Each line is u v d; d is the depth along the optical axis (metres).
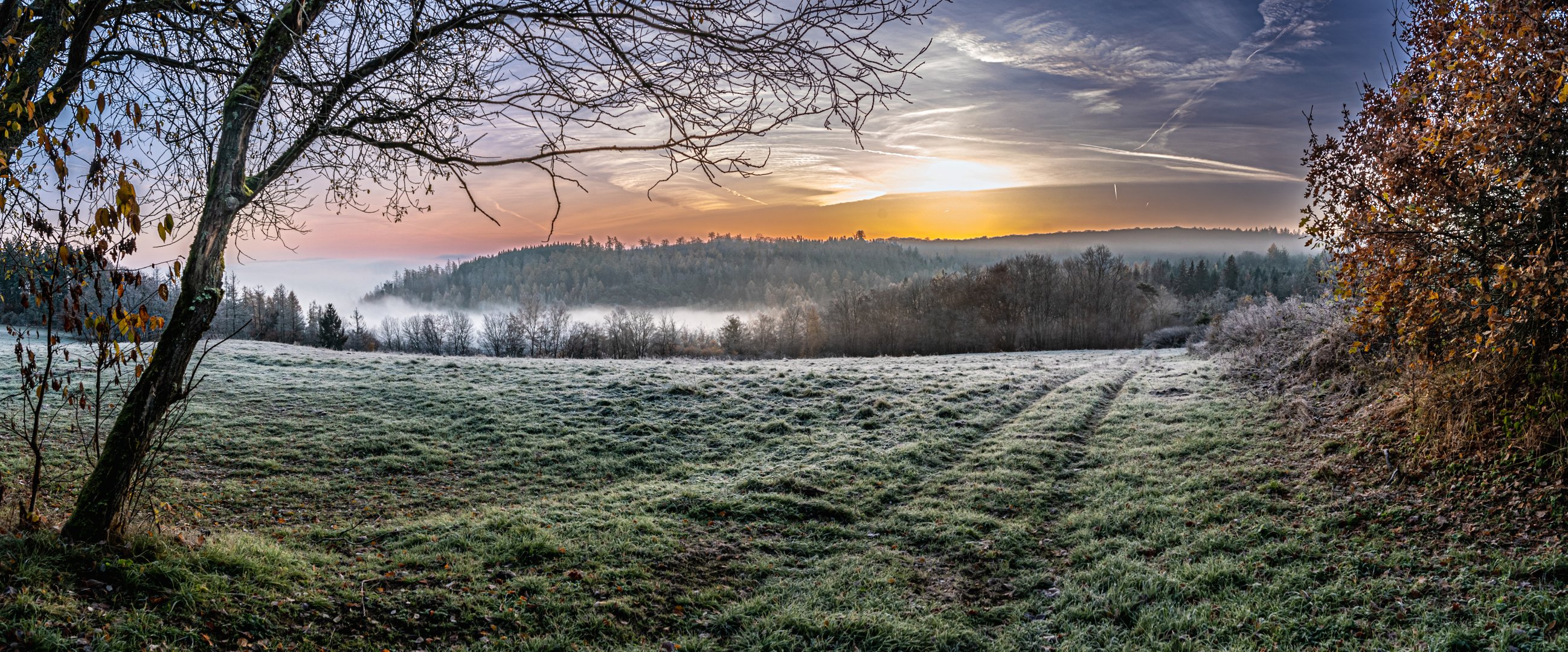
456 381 20.17
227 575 5.89
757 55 4.29
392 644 5.82
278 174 5.93
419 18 4.83
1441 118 8.95
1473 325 9.02
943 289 74.19
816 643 6.59
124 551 5.58
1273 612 6.57
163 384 5.77
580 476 12.86
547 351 76.12
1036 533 9.55
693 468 13.24
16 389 15.06
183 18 5.72
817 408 17.77
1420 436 9.58
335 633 5.71
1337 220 10.16
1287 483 9.88
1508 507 7.52
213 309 5.89
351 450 13.26
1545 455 7.84
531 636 6.34
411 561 7.64
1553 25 7.46
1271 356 18.12
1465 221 8.95
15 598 4.58
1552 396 8.05
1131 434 14.10
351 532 8.98
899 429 15.71
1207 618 6.69
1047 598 7.67
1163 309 76.56
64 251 4.97
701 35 4.26
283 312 69.94
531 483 12.32
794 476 12.01
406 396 17.78
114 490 5.66
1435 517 7.84
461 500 11.16
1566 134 7.60
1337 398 13.09
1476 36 8.06
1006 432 15.16
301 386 18.05
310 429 14.29
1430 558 7.07
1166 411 15.65
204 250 5.61
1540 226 8.27
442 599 6.68
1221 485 10.34
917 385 20.39
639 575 7.86
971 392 19.30
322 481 11.55
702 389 19.38
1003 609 7.40
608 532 9.16
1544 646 5.34
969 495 11.09
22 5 4.87
